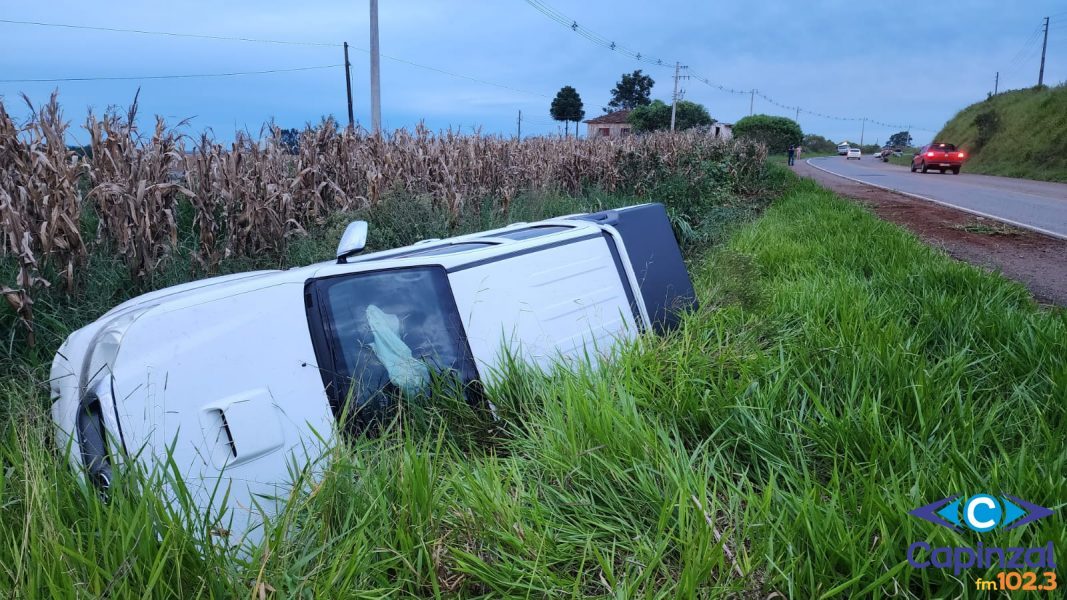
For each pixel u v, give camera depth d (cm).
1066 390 294
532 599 190
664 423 278
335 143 867
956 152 3384
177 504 202
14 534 195
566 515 224
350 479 217
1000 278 571
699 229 982
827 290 504
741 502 228
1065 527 185
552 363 308
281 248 681
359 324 266
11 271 494
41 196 491
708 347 357
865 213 1192
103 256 562
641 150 1498
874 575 182
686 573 175
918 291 535
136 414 212
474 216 906
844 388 307
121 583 166
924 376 296
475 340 288
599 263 358
